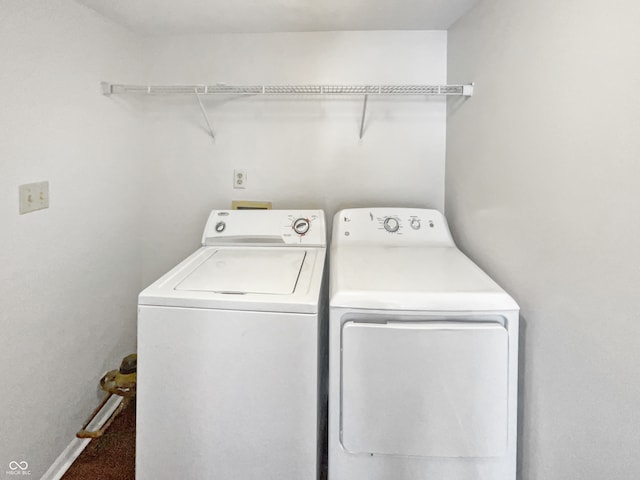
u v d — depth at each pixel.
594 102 0.92
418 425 1.21
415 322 1.21
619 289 0.86
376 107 2.15
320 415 1.43
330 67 2.12
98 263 1.85
